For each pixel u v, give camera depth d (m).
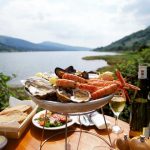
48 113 1.51
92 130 1.38
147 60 2.38
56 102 0.91
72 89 1.03
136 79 1.80
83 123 1.43
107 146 1.20
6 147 1.19
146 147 0.85
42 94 0.96
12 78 2.32
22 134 1.33
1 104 2.22
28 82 1.13
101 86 1.10
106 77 1.23
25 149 1.18
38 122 1.43
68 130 1.38
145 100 1.23
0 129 1.24
